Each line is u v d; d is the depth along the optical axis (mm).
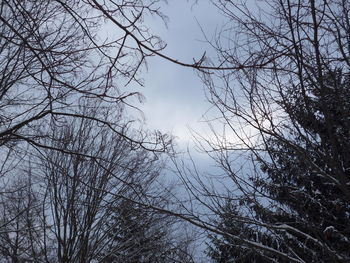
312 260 7559
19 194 11352
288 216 7691
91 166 11117
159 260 10805
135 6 4074
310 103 6523
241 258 7871
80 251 12195
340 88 6258
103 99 4703
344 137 6809
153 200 8477
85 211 11898
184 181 7203
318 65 5719
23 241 12289
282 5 5742
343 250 8531
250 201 7043
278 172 7254
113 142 11664
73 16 4273
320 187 8508
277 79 5992
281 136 6707
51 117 5125
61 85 4965
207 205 7125
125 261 12266
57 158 10750
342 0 6055
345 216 8820
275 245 8078
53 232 12258
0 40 5039
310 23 5914
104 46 4324
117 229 12289
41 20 5141
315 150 6539
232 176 7074
